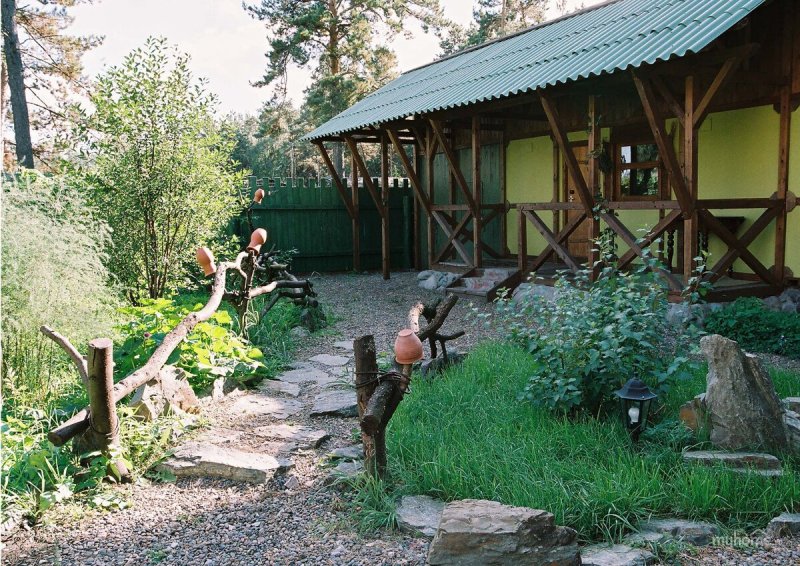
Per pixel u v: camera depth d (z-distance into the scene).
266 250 15.12
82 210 6.52
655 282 5.06
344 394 5.53
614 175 11.32
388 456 3.96
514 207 12.84
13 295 4.86
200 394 5.37
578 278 5.48
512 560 2.78
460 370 5.69
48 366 5.04
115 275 7.62
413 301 10.97
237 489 3.84
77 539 3.28
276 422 4.98
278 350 7.20
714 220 7.85
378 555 3.05
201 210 8.34
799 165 8.35
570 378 4.38
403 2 23.12
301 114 32.06
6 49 15.91
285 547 3.16
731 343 4.04
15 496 3.48
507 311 5.40
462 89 10.35
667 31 7.46
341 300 11.34
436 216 12.54
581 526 3.18
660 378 4.32
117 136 7.90
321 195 15.73
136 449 4.16
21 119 16.17
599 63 7.51
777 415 3.95
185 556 3.10
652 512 3.31
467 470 3.65
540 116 11.83
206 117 8.30
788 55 8.30
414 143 15.62
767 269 8.73
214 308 5.49
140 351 5.46
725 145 9.28
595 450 3.90
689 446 4.00
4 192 5.26
